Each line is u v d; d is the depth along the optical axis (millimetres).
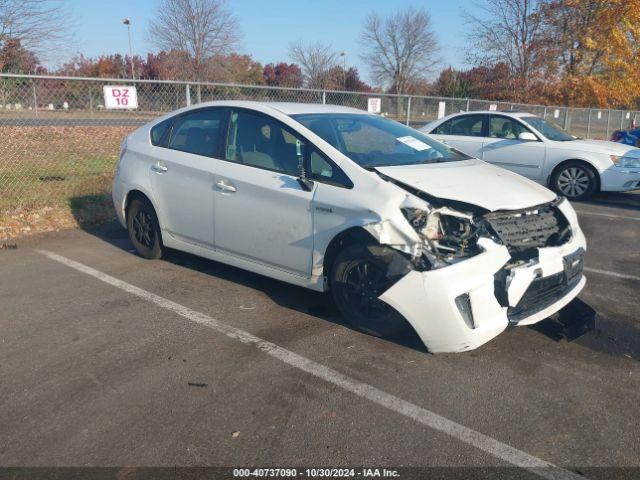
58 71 20578
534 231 3904
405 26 44094
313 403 3250
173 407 3189
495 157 10539
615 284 5395
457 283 3516
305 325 4285
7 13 16656
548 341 4090
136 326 4238
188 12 29266
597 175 9703
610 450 2891
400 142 4828
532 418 3146
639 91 28703
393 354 3842
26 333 4098
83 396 3287
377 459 2785
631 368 3736
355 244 3982
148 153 5555
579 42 27609
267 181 4477
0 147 12477
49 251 6133
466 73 35125
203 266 5660
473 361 3768
